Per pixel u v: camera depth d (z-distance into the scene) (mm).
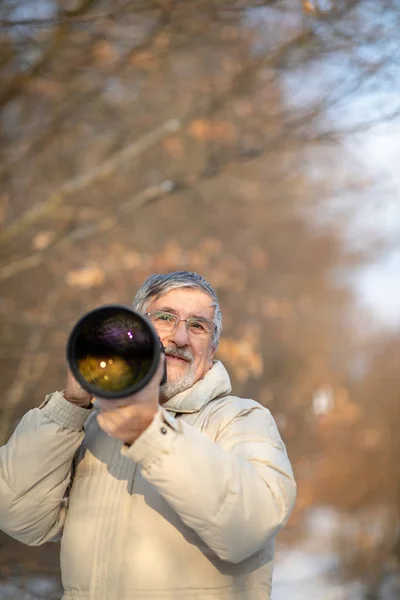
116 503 3264
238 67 10055
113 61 10273
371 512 20125
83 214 10188
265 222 19109
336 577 16578
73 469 3518
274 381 18172
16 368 10148
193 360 3484
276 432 3275
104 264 11633
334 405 16609
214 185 15602
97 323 2727
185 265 12836
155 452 2775
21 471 3275
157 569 3107
